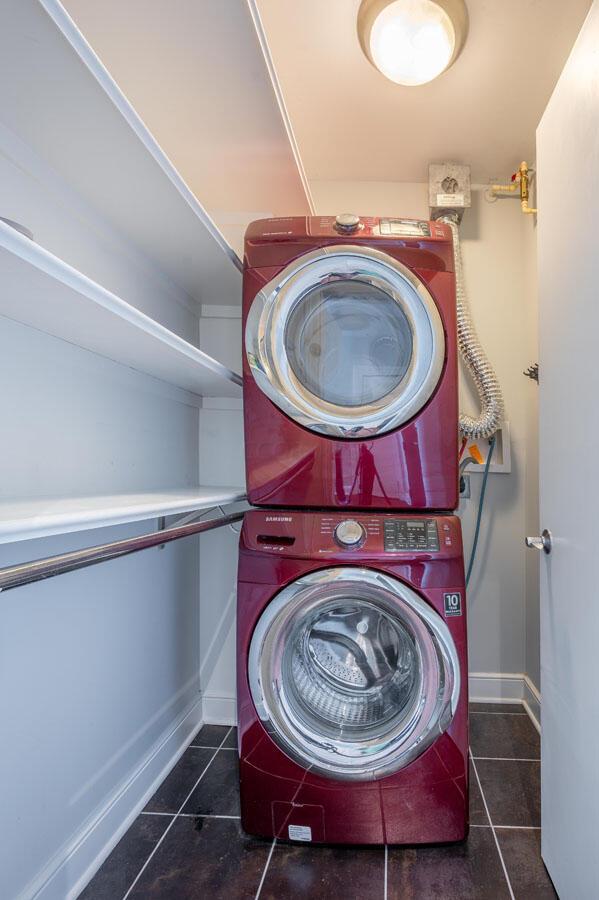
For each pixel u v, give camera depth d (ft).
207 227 4.70
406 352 4.91
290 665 4.66
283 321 4.87
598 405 3.27
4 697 3.37
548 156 4.25
